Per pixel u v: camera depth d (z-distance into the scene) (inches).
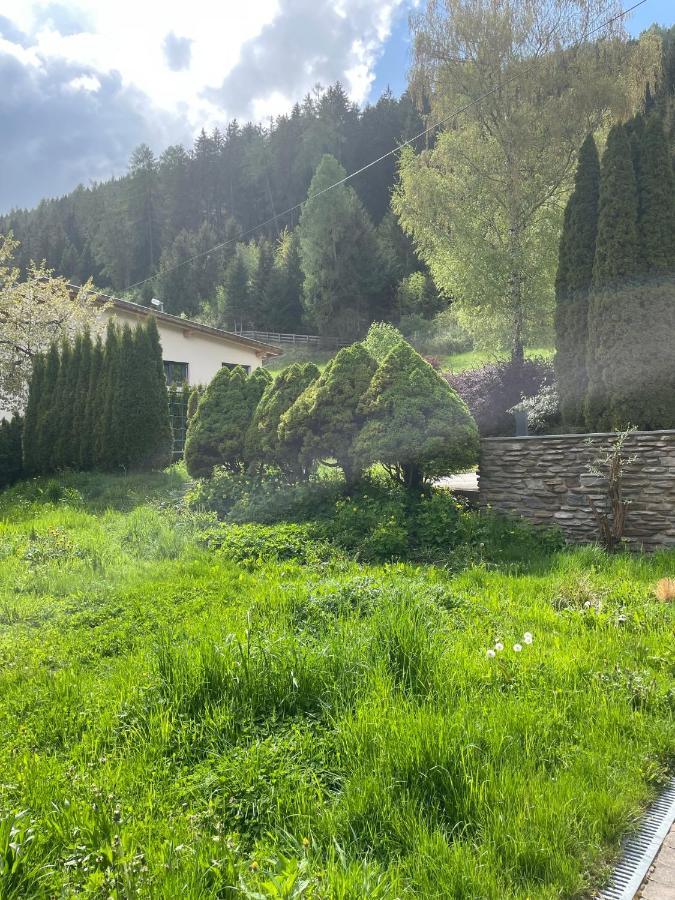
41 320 738.2
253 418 400.2
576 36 691.4
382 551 261.1
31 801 92.2
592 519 282.4
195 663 124.8
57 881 73.9
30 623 202.2
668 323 310.5
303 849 79.5
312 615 173.0
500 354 826.2
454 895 73.7
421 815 86.3
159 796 93.9
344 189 2206.0
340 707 115.6
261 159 2920.8
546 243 702.5
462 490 340.2
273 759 100.7
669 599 186.9
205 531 310.5
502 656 137.6
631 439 272.2
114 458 542.9
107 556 285.7
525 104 705.6
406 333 1818.4
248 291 2321.6
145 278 2834.6
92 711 124.9
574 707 120.0
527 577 219.6
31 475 608.1
